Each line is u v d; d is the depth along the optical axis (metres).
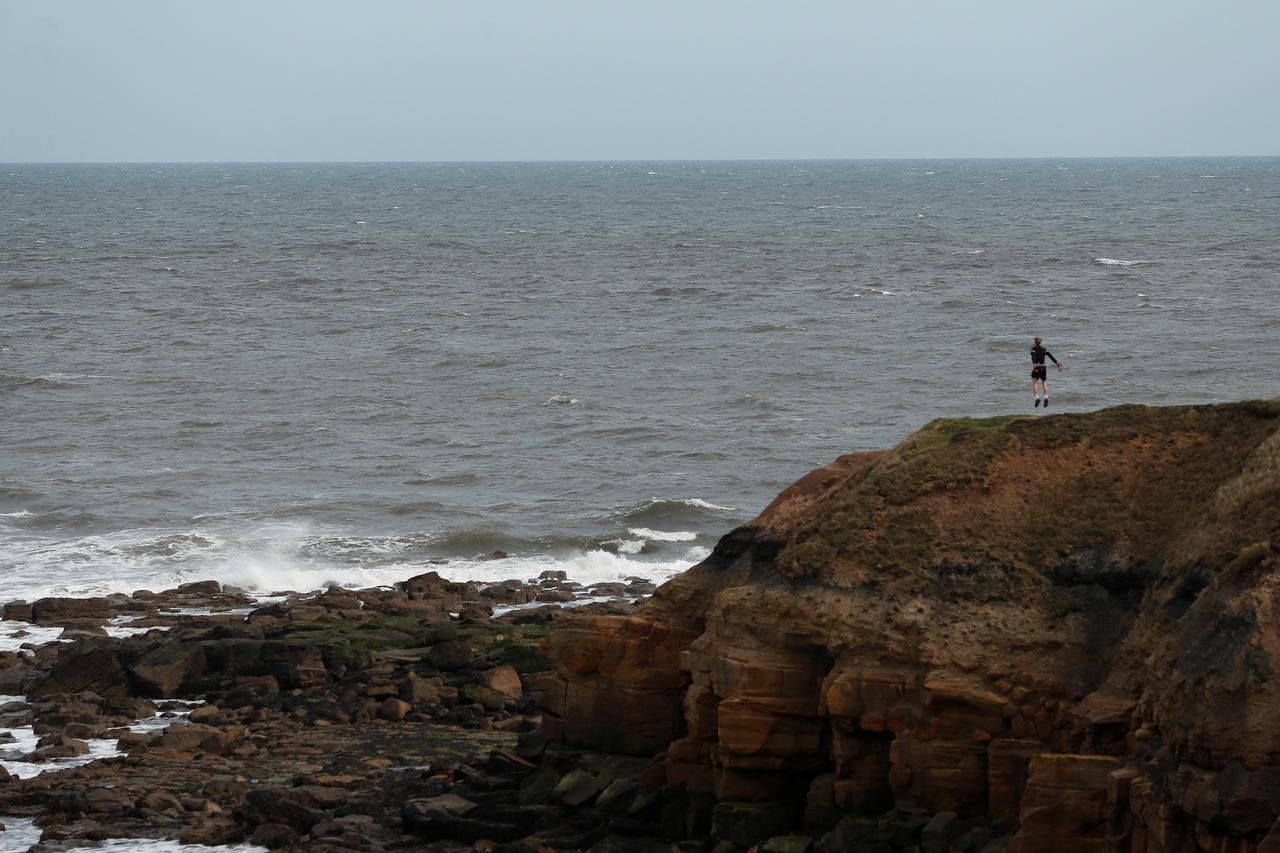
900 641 59.97
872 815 59.75
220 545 135.50
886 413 189.25
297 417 192.12
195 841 68.75
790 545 65.88
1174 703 51.81
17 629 109.81
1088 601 59.78
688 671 67.50
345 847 67.00
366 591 119.81
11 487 155.75
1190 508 61.09
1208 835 48.47
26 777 78.31
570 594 118.62
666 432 181.88
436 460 170.75
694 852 62.19
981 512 63.97
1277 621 50.72
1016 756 56.62
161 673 94.12
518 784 72.69
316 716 88.81
